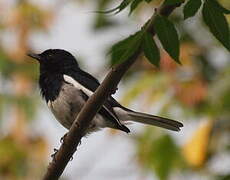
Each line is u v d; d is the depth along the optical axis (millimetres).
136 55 6590
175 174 11359
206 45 13336
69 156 7633
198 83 11852
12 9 14141
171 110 11641
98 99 7125
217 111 11523
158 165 11344
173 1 5773
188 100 11672
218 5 5668
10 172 13336
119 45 5766
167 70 11891
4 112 13422
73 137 7480
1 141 13359
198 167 11359
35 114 13516
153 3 13297
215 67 12977
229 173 8859
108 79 6922
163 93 11766
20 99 13523
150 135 11391
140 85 11820
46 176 7762
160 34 5750
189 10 5730
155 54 5812
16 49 13875
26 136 13438
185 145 11406
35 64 13820
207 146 11438
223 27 5719
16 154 13297
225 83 11844
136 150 11594
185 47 12906
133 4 5684
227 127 11594
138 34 5766
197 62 12922
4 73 13672
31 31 14141
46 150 13453
